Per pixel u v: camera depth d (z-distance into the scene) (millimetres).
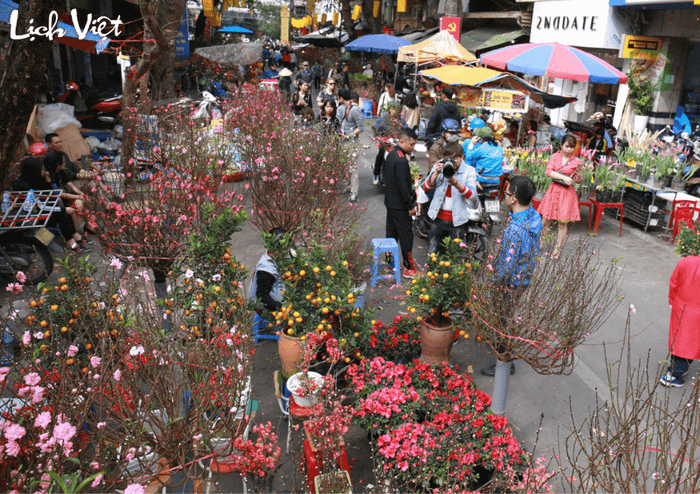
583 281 3818
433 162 8195
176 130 8461
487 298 3826
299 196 6727
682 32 13172
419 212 7566
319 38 30812
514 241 4250
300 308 4402
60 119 9875
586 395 4695
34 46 3135
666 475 2271
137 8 19984
